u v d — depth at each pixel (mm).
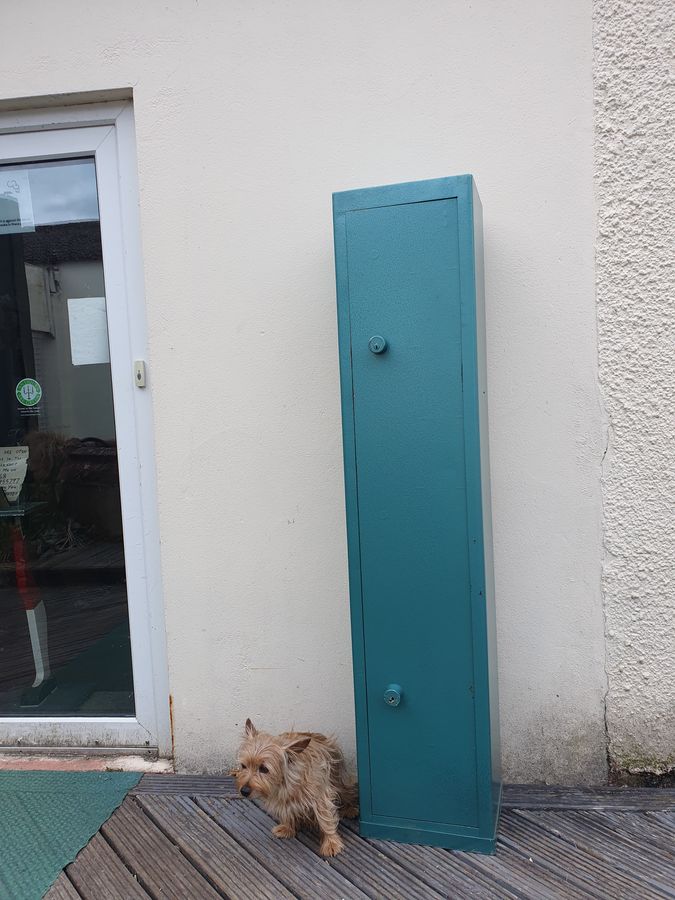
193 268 2463
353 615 2141
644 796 2336
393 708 2129
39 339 2754
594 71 2230
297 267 2416
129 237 2615
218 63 2395
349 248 2047
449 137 2312
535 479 2367
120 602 2760
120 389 2664
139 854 2117
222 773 2586
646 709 2379
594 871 1978
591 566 2369
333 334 2414
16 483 2812
